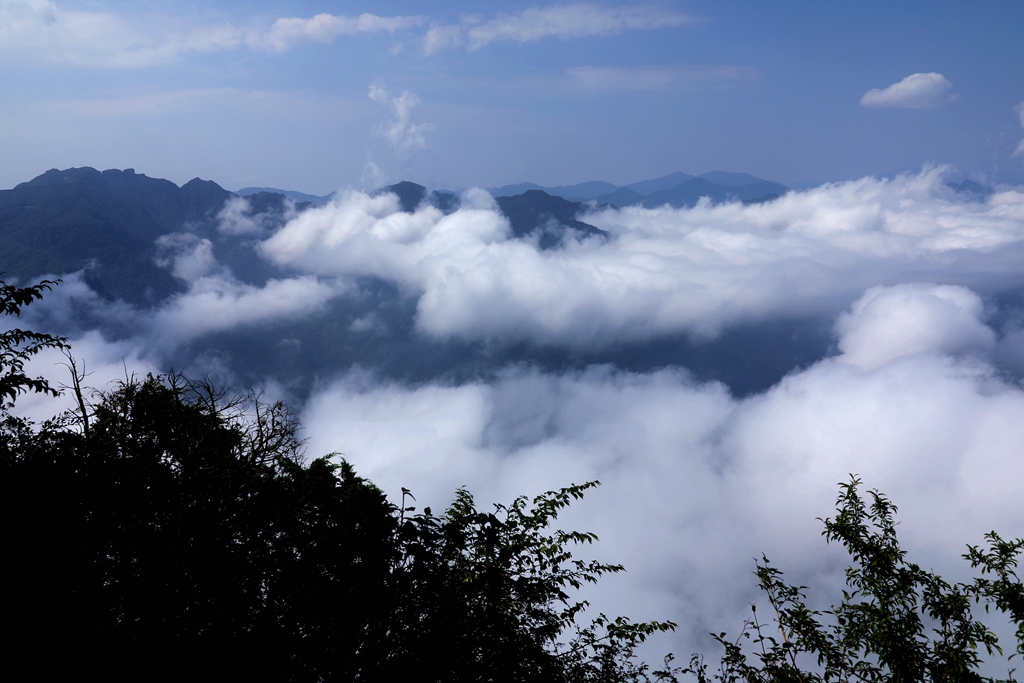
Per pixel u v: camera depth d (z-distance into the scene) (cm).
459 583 960
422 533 921
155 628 779
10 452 936
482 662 915
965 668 808
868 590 908
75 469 902
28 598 761
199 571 815
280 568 853
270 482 935
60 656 741
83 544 825
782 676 847
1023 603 821
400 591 878
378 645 854
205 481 908
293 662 814
